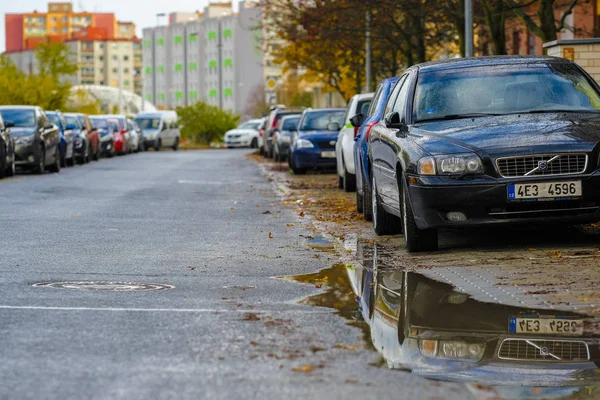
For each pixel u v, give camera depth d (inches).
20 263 498.9
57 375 261.6
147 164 1964.8
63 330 323.3
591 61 892.6
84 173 1547.7
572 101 542.9
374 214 625.9
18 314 353.1
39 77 3144.7
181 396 240.1
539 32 1105.4
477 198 481.7
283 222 727.1
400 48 1654.8
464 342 299.4
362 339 305.6
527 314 339.9
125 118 2849.4
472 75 562.6
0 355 285.6
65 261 508.1
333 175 1446.9
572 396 238.5
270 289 412.8
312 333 316.2
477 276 423.5
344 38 1977.1
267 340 305.9
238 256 528.7
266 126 2380.7
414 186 495.5
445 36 1662.2
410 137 524.4
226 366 271.1
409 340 303.3
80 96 3631.9
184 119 4468.5
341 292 400.8
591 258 454.3
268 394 241.6
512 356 280.2
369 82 2004.2
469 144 490.0
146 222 723.4
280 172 1599.4
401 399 236.1
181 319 343.3
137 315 351.6
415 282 418.0
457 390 243.9
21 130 1493.6
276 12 2063.2
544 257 466.6
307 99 4862.2
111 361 277.9
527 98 545.0
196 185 1218.0
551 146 481.7
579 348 289.3
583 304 353.1
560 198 478.9
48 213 792.9
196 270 475.2
